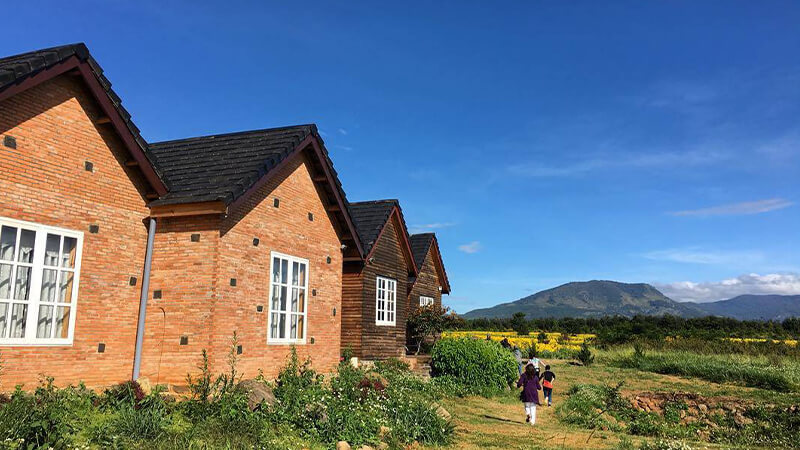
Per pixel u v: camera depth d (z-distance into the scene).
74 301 10.20
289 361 13.80
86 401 8.84
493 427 13.94
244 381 10.88
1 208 9.09
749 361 27.56
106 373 10.71
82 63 10.05
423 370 21.36
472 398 18.70
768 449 13.23
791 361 28.36
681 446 11.85
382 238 21.86
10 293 9.20
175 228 11.90
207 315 11.37
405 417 12.02
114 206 11.09
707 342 35.78
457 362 20.52
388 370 18.41
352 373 15.05
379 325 21.02
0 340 9.00
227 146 14.09
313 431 9.96
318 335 15.25
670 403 18.11
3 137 9.16
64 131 10.18
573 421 15.36
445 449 11.13
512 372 21.47
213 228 11.62
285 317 13.90
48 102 9.91
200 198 11.30
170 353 11.45
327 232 16.14
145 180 11.73
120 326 11.09
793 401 17.92
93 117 10.73
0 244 9.12
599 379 24.33
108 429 7.82
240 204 12.25
